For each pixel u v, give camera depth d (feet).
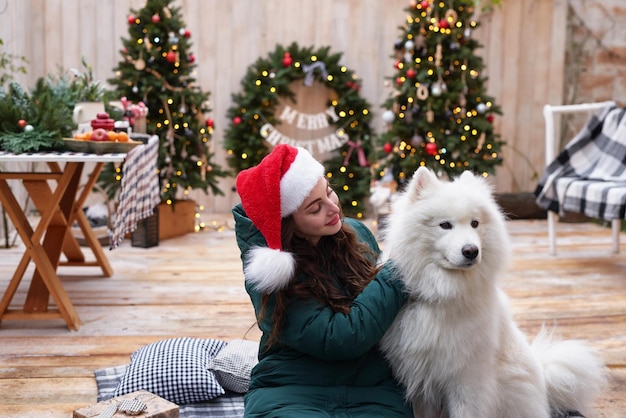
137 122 15.61
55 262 12.47
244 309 12.66
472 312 6.54
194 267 15.71
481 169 19.31
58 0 21.09
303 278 6.43
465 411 6.61
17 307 12.35
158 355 9.00
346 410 6.35
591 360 7.84
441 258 6.36
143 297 13.28
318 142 21.72
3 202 11.12
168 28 18.40
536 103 22.54
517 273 15.46
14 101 12.50
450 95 18.92
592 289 14.25
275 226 6.13
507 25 22.04
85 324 11.64
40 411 8.39
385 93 22.07
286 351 6.71
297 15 21.68
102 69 21.40
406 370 6.63
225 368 8.78
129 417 7.07
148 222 17.54
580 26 22.81
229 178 22.35
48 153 11.51
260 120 21.33
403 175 19.21
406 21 20.10
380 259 7.44
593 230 20.62
